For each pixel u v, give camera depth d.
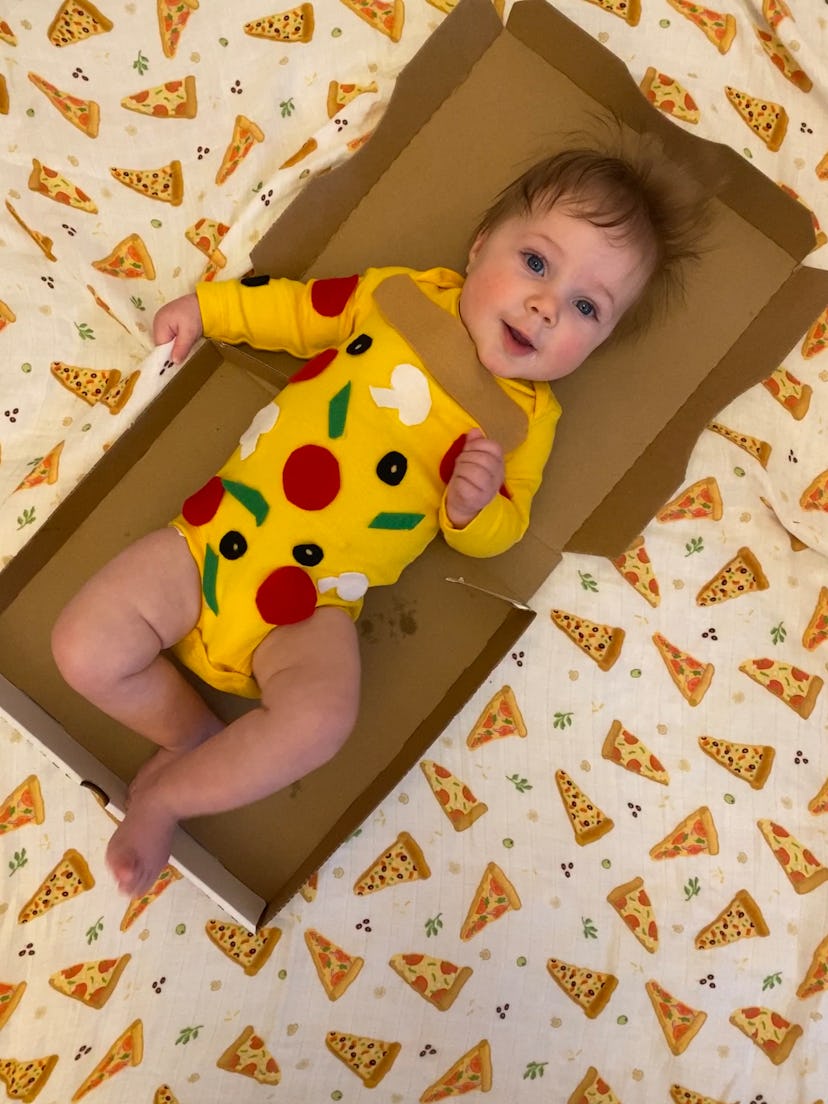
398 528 1.04
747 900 1.18
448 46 1.17
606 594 1.23
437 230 1.23
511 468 1.11
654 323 1.22
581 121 1.23
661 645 1.22
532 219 1.04
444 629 1.21
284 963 1.12
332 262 1.23
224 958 1.11
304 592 0.99
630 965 1.16
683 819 1.19
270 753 0.94
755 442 1.27
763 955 1.17
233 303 1.10
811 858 1.19
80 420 1.18
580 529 1.23
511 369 1.05
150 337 1.20
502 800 1.18
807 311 1.17
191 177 1.24
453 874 1.16
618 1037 1.14
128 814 0.95
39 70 1.20
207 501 1.01
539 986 1.15
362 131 1.24
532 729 1.20
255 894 1.14
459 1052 1.13
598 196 1.04
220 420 1.21
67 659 0.95
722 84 1.29
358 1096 1.11
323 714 0.95
